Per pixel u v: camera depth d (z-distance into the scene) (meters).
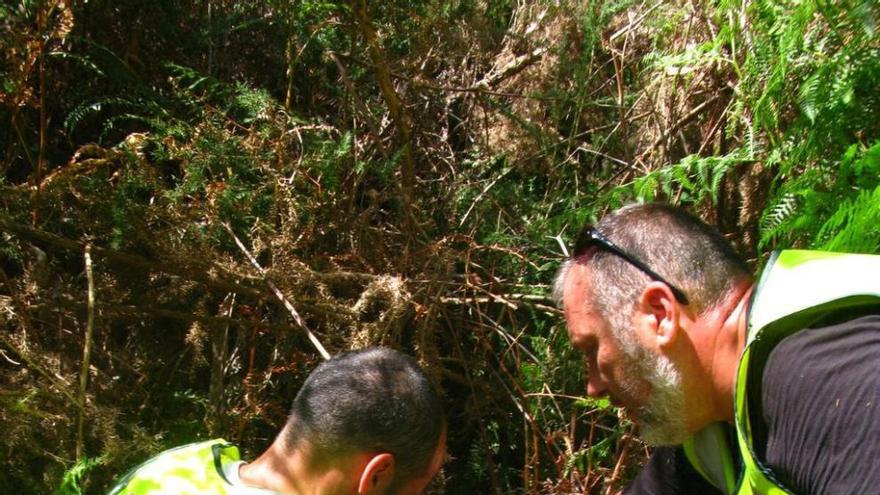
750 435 1.30
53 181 2.49
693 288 1.44
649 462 1.88
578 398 2.48
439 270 2.66
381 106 3.20
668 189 2.54
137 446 2.33
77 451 2.24
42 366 2.43
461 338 2.83
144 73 3.12
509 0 3.71
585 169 3.30
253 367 2.68
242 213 2.64
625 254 1.48
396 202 2.96
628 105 3.30
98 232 2.59
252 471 1.50
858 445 1.14
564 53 3.35
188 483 1.46
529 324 2.88
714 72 2.91
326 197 2.72
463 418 2.83
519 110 3.39
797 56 2.45
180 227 2.58
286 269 2.55
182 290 2.58
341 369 1.52
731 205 2.79
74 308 2.54
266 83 3.29
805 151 2.28
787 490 1.24
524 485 2.62
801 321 1.27
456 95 3.47
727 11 2.65
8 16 2.71
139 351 2.68
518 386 2.59
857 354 1.19
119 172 2.62
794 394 1.21
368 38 2.80
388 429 1.45
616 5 3.24
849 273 1.27
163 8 3.13
